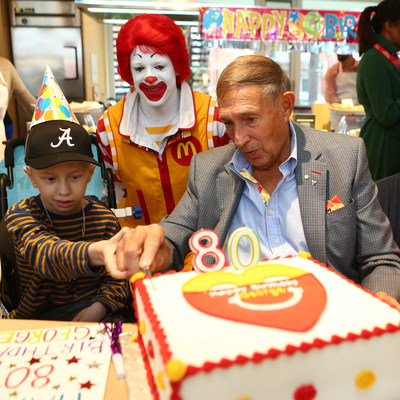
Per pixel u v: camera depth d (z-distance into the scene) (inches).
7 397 28.0
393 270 45.3
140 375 29.8
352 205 47.6
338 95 156.2
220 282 31.3
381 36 91.8
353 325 25.4
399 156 95.6
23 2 186.4
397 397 25.7
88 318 47.0
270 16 113.6
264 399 23.2
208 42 114.7
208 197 52.4
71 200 50.2
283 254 49.5
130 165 70.5
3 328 36.7
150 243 38.0
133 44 65.2
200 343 24.0
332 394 24.5
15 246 49.7
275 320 25.9
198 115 68.7
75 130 51.3
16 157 64.3
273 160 48.0
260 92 43.8
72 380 29.5
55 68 193.2
